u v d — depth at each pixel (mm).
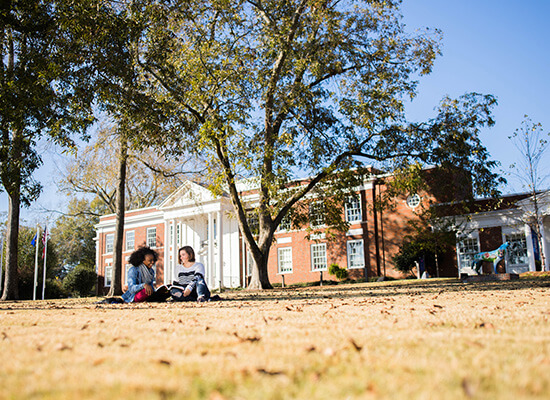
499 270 19891
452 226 28016
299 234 35125
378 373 1642
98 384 1545
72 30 12742
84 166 23625
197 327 3566
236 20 17141
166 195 44000
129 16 14828
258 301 8625
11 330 3633
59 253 56969
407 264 29172
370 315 4328
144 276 8805
